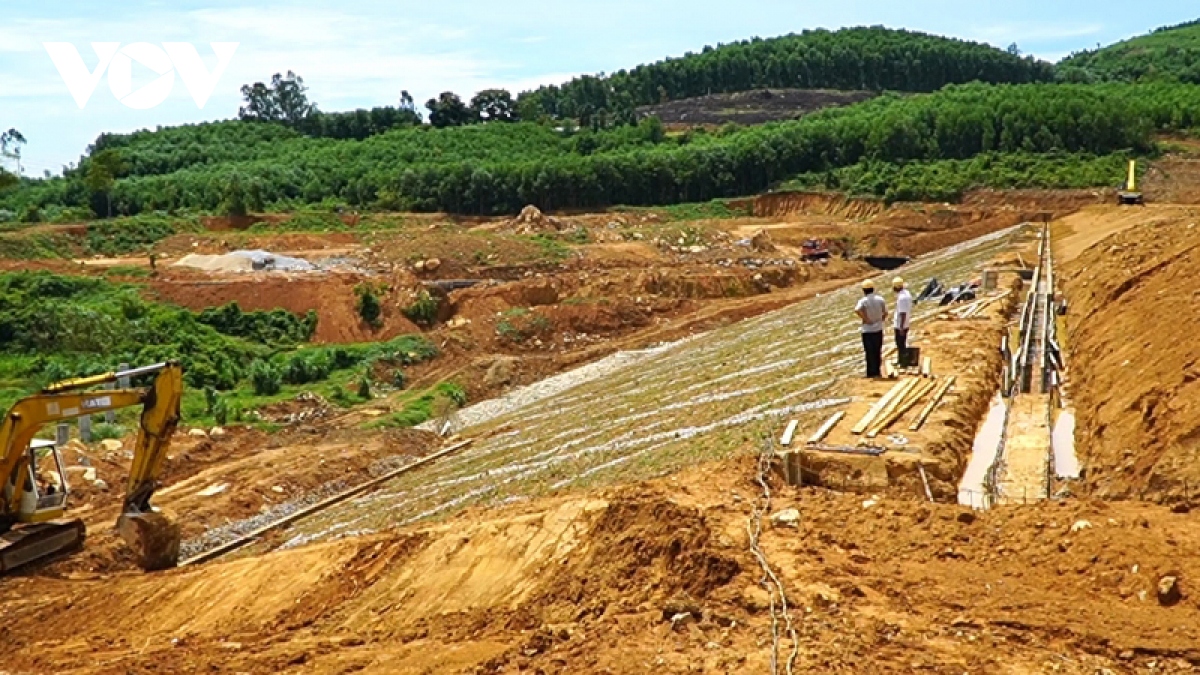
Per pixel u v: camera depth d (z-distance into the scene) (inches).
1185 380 715.4
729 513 670.5
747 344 1711.4
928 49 7111.2
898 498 685.3
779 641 491.5
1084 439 820.0
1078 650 474.3
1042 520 602.5
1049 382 978.7
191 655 709.9
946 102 4404.5
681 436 989.8
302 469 1466.5
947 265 2222.0
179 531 1139.3
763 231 3444.9
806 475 751.1
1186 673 449.4
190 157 4623.5
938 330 1176.8
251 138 5068.9
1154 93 4616.1
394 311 2434.8
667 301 2605.8
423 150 4660.4
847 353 1162.6
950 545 599.2
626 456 989.2
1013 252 2017.7
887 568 577.9
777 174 4185.5
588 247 3100.4
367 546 850.8
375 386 2037.4
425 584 767.7
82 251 3038.9
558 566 697.6
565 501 820.0
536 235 3181.6
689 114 6560.0
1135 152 3786.9
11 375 1879.9
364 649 655.1
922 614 516.4
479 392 2042.3
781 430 834.2
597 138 4945.9
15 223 3415.4
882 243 3289.9
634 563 641.6
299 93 6053.2
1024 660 463.5
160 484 1435.8
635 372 1807.3
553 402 1715.1
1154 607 511.5
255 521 1294.3
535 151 4798.2
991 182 3673.7
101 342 2016.5
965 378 942.4
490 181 3909.9
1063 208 3410.4
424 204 3924.7
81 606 906.1
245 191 3705.7
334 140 5044.3
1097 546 559.2
